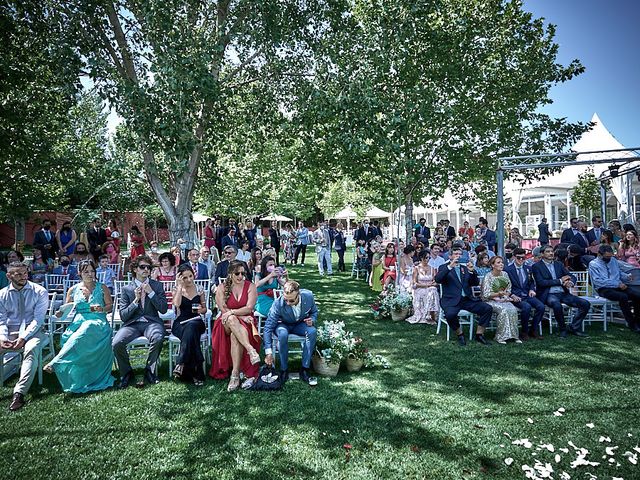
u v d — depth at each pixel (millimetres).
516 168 9211
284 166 16031
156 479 3098
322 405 4320
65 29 8508
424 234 17281
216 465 3271
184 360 4980
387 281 9648
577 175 16406
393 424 3889
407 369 5410
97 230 13695
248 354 5020
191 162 10336
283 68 9609
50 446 3553
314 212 52750
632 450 3443
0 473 3158
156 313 5418
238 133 12281
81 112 13625
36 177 14383
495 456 3367
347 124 8945
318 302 9945
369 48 10148
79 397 4590
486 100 12156
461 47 11695
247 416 4090
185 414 4145
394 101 10812
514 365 5520
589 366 5453
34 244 11836
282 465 3262
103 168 11562
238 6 9062
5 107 9609
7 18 8195
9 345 4637
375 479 3080
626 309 7258
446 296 6898
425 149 12664
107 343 5004
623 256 8688
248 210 29438
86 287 5215
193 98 7762
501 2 11852
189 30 8273
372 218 48969
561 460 3303
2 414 4164
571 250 9461
